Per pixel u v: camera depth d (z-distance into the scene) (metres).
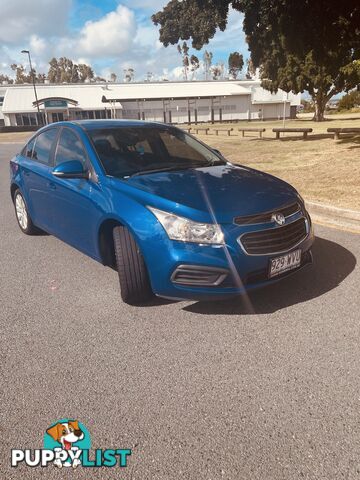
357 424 2.01
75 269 4.27
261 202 3.12
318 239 4.79
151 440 1.98
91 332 3.01
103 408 2.21
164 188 3.24
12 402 2.29
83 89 67.88
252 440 1.95
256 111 68.25
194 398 2.26
